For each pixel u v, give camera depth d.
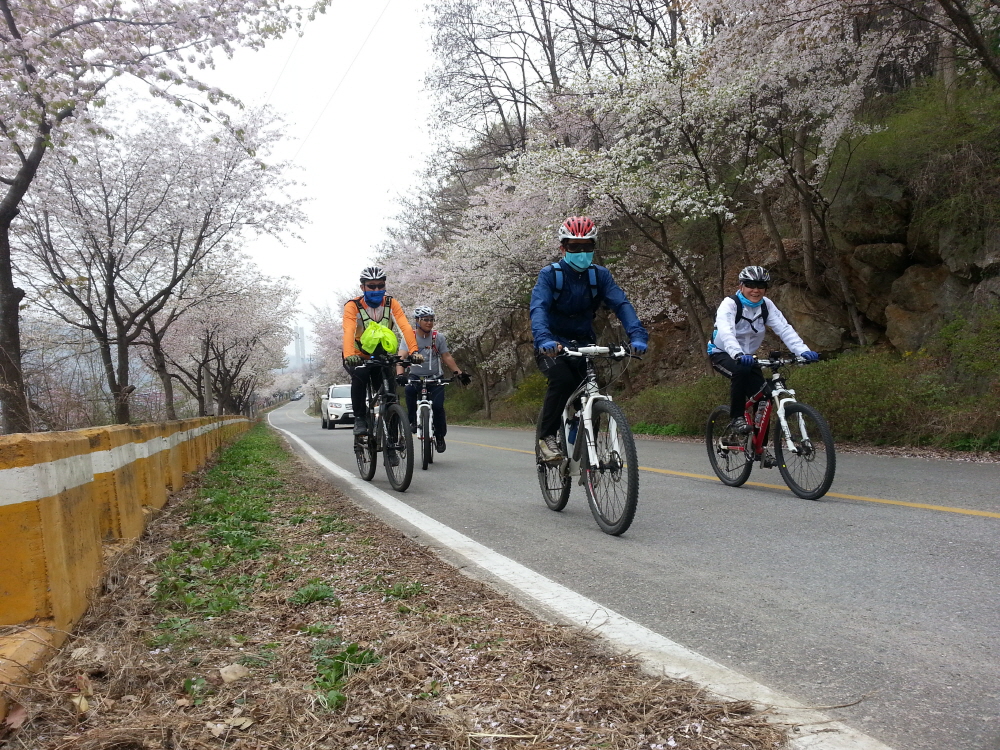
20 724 2.04
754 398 6.58
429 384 9.39
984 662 2.48
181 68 10.87
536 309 4.98
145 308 17.95
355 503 6.64
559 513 5.82
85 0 9.73
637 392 20.92
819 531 4.71
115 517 4.15
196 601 3.22
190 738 2.00
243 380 50.84
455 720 2.07
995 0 10.69
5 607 2.55
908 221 13.55
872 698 2.22
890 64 15.14
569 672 2.42
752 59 13.81
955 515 5.01
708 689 2.29
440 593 3.42
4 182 9.59
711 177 15.64
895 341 13.46
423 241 31.78
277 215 19.36
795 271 16.34
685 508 5.80
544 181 16.12
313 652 2.62
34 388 9.58
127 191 17.61
